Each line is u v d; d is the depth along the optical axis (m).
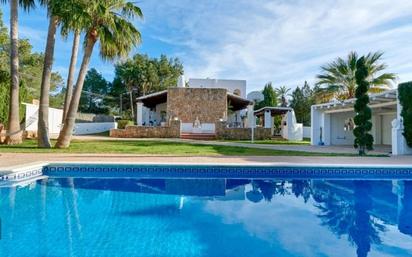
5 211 5.58
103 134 30.45
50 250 3.87
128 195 7.03
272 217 5.57
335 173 9.34
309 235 4.68
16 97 15.14
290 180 8.95
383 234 4.74
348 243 4.37
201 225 5.06
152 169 9.33
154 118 33.94
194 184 8.30
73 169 9.16
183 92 29.61
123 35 14.02
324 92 25.97
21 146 14.11
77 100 14.31
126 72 51.91
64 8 12.66
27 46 32.28
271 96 40.09
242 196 7.15
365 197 7.16
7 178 7.81
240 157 11.30
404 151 13.24
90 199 6.59
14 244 4.05
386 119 22.73
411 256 3.93
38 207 5.89
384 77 24.28
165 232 4.68
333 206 6.38
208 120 29.53
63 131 14.08
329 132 20.78
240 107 34.50
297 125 27.22
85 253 3.80
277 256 3.91
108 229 4.74
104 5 13.14
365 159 10.95
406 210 6.13
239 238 4.51
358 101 13.01
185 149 14.56
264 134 26.89
